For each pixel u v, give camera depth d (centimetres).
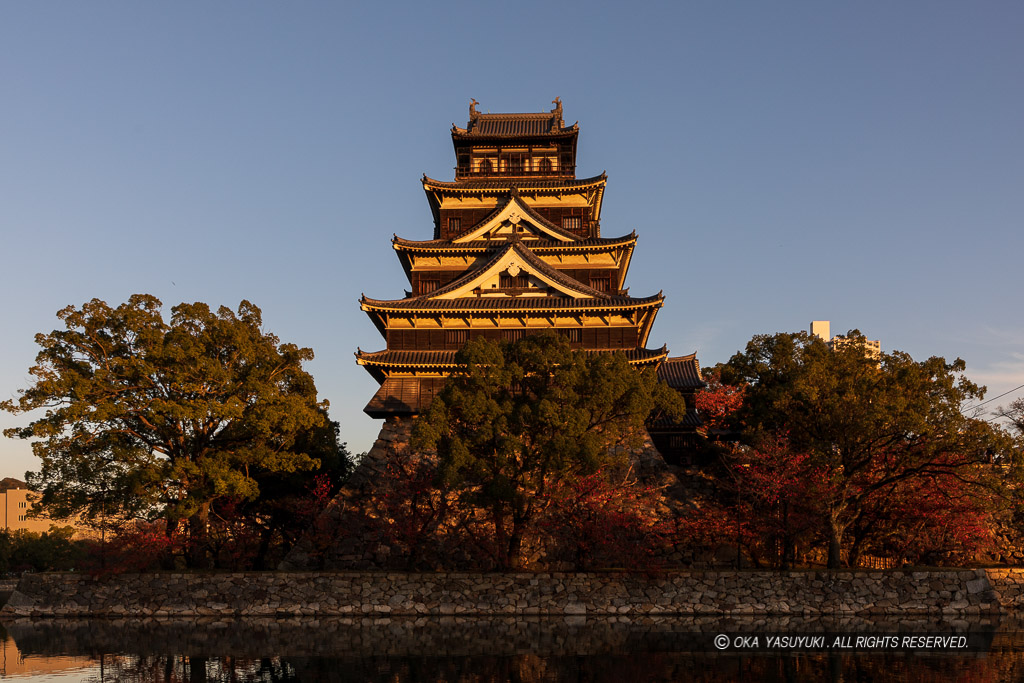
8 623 3831
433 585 3975
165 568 4278
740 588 3906
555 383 4081
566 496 3978
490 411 3938
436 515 4353
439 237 6681
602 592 3919
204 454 4294
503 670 2575
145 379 4191
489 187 6431
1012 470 3928
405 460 4453
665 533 4303
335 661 2734
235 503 4462
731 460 4856
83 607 4041
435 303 5412
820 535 4450
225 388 4262
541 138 6862
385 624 3653
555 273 5491
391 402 5103
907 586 3884
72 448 4200
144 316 4297
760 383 4606
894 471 4141
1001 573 3988
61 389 4062
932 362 4084
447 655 2833
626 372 4075
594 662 2697
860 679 2425
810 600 3866
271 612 3962
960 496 4172
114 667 2666
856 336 4691
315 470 4956
